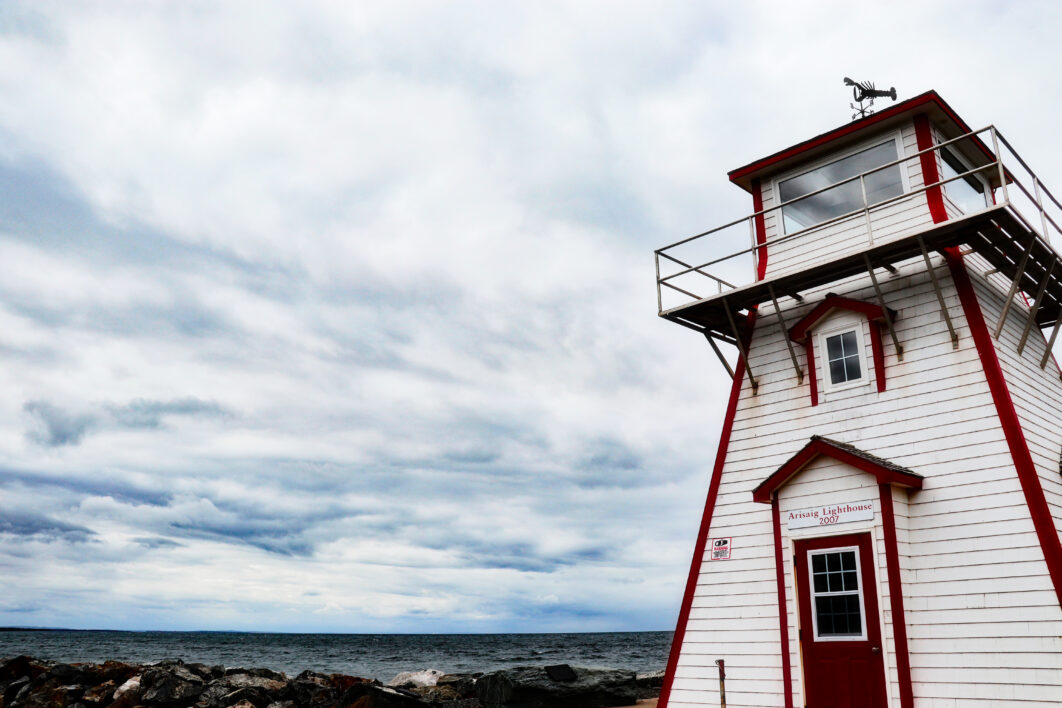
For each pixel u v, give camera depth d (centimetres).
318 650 11131
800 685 1380
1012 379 1408
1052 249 1420
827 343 1581
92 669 2953
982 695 1198
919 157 1561
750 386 1675
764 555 1515
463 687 2916
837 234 1630
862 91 1769
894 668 1283
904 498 1369
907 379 1452
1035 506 1240
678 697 1537
